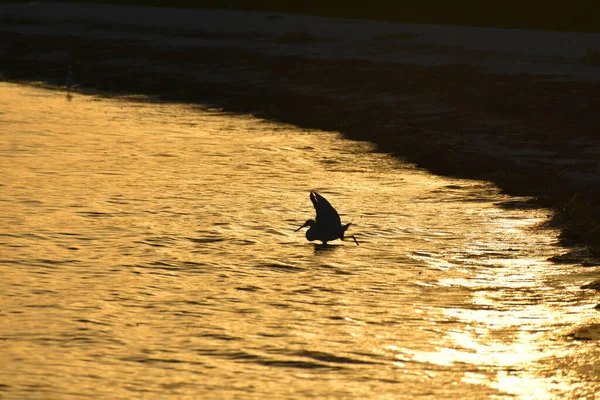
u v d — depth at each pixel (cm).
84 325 3353
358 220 5281
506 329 3372
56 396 2686
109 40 16500
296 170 6906
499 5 19138
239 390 2752
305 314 3541
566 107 8644
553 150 7262
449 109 9188
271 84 11662
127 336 3244
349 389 2767
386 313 3562
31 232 4856
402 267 4291
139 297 3741
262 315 3519
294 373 2903
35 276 4028
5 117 9631
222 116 10025
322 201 4606
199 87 11919
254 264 4319
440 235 4919
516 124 8256
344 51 13700
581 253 4500
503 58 12350
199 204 5653
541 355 3088
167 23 18212
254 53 13812
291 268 4256
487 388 2780
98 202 5659
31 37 17488
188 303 3666
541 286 3959
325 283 4000
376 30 15675
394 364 2991
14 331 3272
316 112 9769
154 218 5256
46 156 7331
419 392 2744
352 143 8181
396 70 11488
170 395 2706
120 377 2848
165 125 9356
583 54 12556
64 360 2992
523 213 5434
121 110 10512
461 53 12900
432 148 7512
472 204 5712
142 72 13475
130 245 4628
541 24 17288
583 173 6369
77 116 9906
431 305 3681
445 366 2977
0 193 5853
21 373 2867
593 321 3459
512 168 6625
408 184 6394
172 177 6556
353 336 3281
